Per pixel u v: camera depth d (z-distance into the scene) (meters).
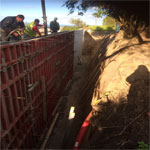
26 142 4.57
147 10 4.77
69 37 10.98
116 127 3.45
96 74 7.53
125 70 4.55
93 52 16.89
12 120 3.77
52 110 7.46
